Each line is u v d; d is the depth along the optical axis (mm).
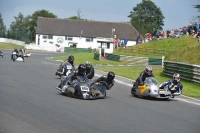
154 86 19609
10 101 15555
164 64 36219
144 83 20078
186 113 16109
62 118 12797
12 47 100188
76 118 12969
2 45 102375
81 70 18328
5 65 38250
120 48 68062
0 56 57531
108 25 116625
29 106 14680
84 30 115625
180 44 62031
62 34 115062
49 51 100188
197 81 30047
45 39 115688
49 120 12344
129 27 115688
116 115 14133
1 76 26328
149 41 68875
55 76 29250
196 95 24078
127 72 37781
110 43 66750
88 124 12141
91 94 18031
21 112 13328
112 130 11539
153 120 13719
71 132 10961
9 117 12359
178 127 12750
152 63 51750
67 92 18328
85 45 114875
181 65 32812
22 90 19531
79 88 17797
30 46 102750
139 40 79500
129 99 19297
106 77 19188
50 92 19484
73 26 116625
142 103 18156
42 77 27875
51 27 116375
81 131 11156
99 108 15469
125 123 12734
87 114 13883
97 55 57812
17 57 47969
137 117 14094
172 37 67000
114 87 24781
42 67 39094
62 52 97938
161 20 121688
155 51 62219
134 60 53312
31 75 28938
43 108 14469
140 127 12273
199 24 62156
